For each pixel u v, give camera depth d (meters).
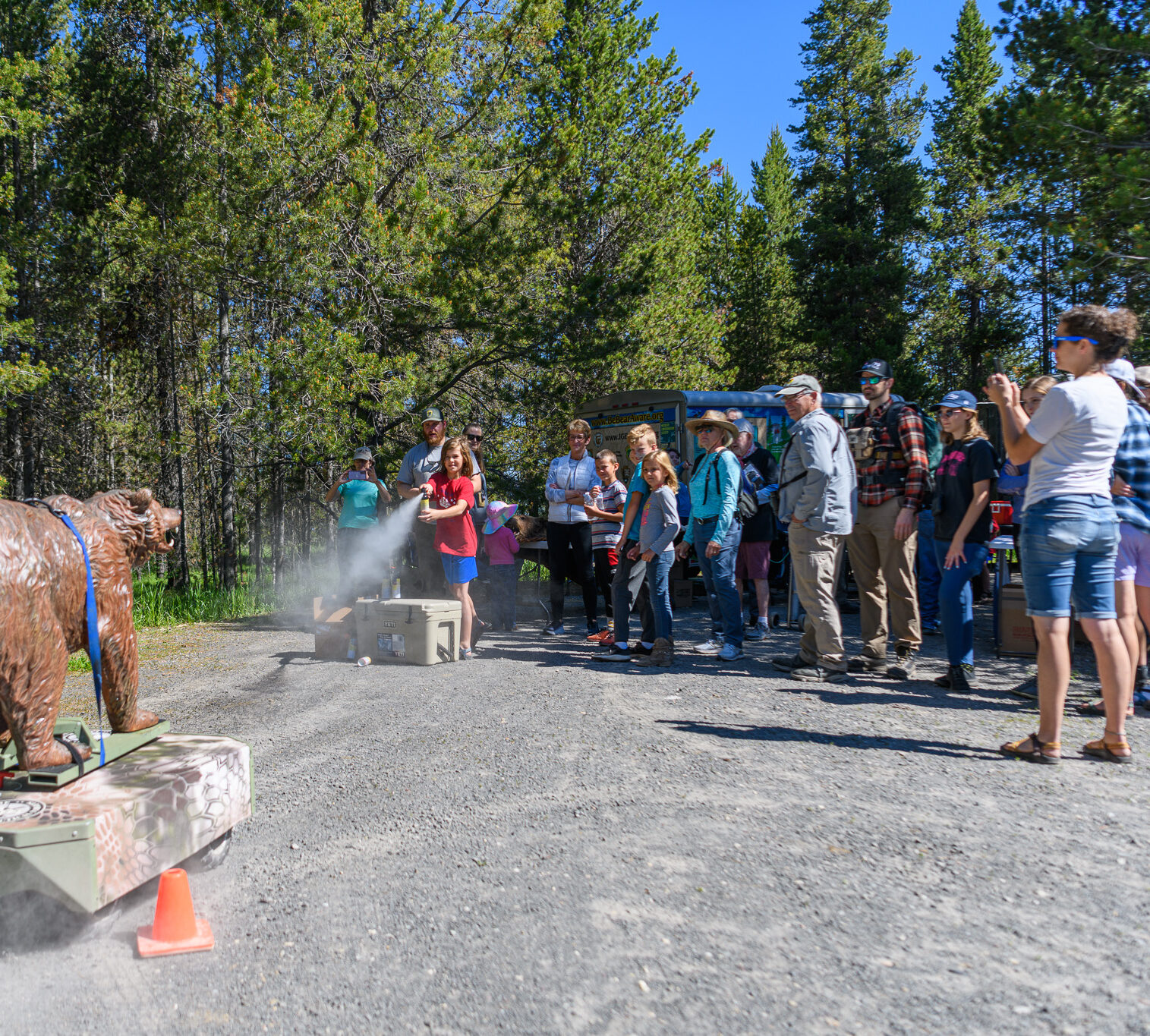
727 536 6.89
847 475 6.08
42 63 14.64
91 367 16.81
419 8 12.00
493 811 3.73
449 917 2.81
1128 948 2.54
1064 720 5.05
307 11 10.87
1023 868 3.07
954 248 37.94
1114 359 4.21
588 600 8.65
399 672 6.80
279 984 2.43
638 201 16.83
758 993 2.34
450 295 11.72
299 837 3.51
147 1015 2.29
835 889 2.94
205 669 7.36
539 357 12.67
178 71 14.27
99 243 14.84
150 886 3.06
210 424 11.95
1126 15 11.16
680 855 3.24
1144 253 9.74
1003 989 2.34
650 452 6.88
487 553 9.23
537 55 12.84
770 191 45.56
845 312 31.58
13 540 2.71
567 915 2.80
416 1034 2.19
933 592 8.77
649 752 4.49
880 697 5.62
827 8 36.06
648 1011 2.27
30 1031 2.23
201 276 11.66
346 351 10.78
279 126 10.90
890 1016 2.22
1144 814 3.55
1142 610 5.18
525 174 12.61
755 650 7.53
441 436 8.98
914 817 3.55
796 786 3.94
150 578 15.80
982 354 35.84
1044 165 11.48
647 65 18.06
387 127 12.16
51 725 2.82
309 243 10.92
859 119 35.19
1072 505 4.08
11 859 2.41
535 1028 2.21
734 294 36.75
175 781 2.85
